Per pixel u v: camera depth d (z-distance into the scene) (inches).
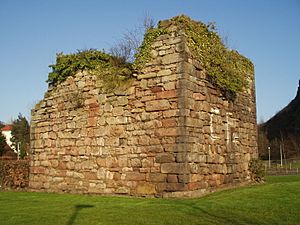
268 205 414.0
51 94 673.6
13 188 731.4
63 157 636.7
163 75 519.2
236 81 599.2
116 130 561.6
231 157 594.2
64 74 649.0
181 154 488.4
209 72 550.3
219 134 567.5
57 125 654.5
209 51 561.3
